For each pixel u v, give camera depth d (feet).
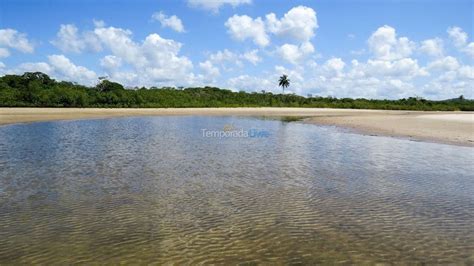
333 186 42.73
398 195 39.24
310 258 24.03
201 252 24.62
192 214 32.17
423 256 24.58
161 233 27.73
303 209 34.01
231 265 22.88
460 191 41.11
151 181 43.75
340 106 397.39
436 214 33.09
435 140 87.51
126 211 32.68
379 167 54.29
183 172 49.14
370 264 23.34
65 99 255.70
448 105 415.64
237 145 77.66
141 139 85.46
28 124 121.39
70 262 22.95
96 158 58.49
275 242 26.45
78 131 101.96
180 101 322.34
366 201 36.88
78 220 30.27
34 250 24.56
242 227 29.22
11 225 28.96
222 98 374.43
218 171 50.14
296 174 48.96
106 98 276.21
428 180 46.24
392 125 132.26
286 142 83.92
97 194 37.93
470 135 96.37
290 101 416.26
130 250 24.76
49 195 37.35
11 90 254.88
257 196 38.09
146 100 300.61
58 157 58.70
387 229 29.30
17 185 40.96
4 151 63.77
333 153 67.26
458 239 27.48
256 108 333.21
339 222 30.71
